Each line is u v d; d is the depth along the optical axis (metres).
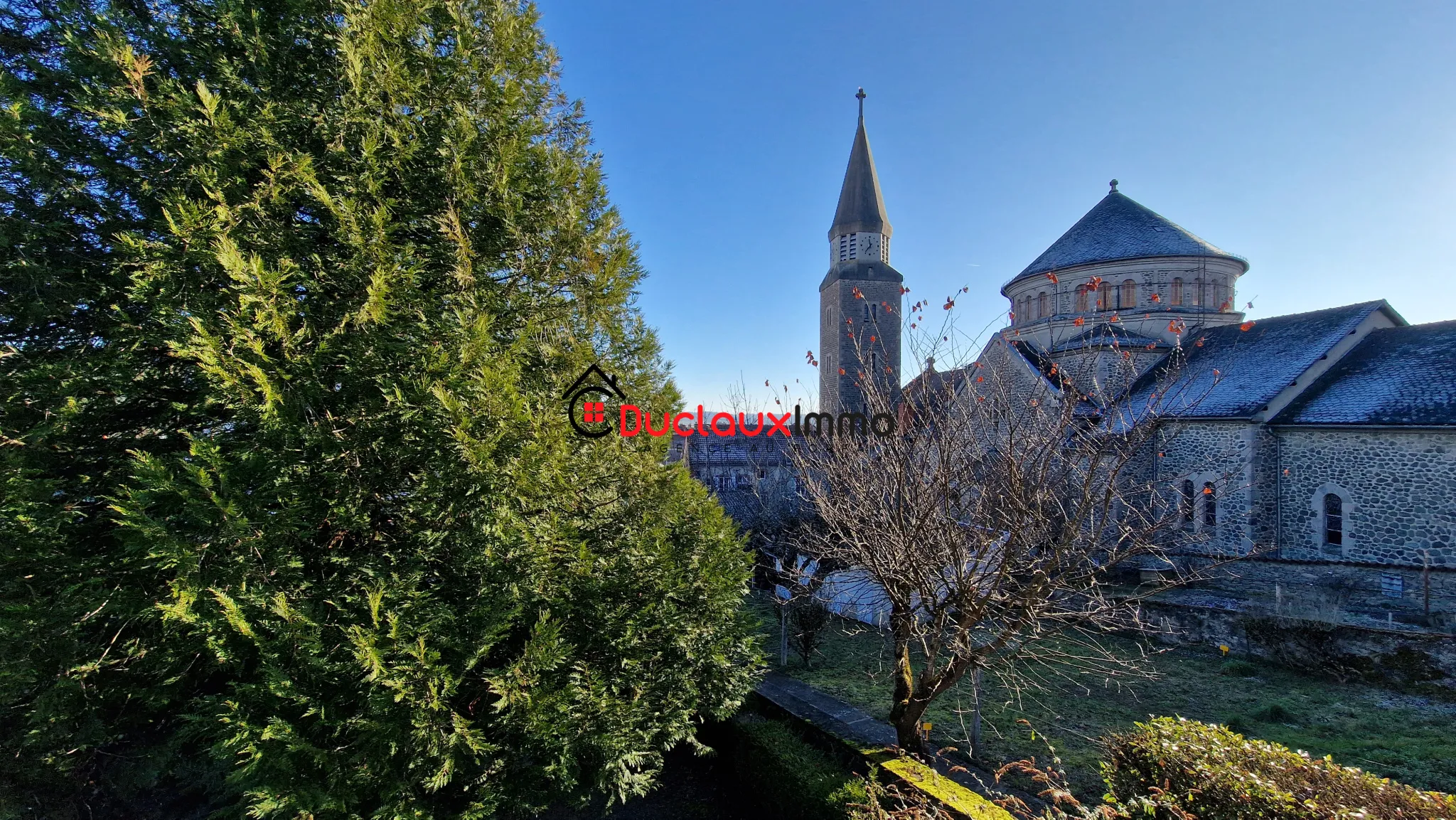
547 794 5.04
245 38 5.06
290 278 4.66
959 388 6.87
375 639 4.02
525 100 6.03
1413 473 13.29
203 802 5.43
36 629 4.55
